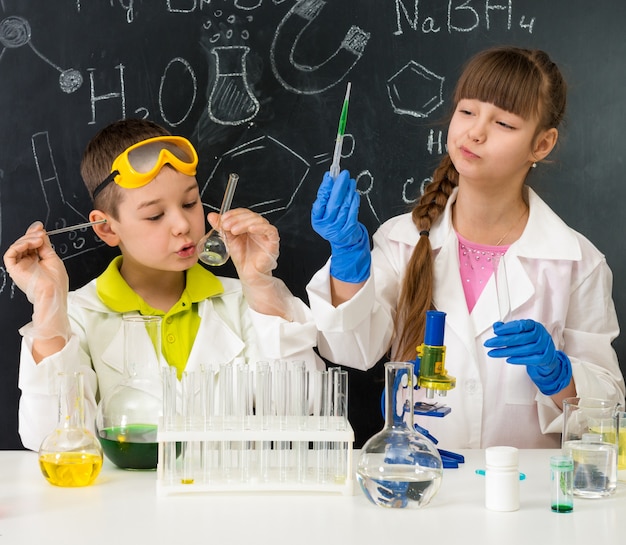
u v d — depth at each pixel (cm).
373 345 208
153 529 132
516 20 246
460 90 207
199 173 244
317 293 192
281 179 246
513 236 220
